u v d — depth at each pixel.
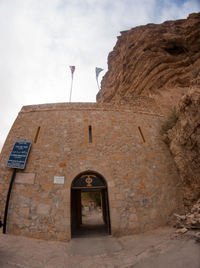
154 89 17.97
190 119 8.05
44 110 10.30
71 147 8.80
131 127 10.20
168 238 5.55
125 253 5.08
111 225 7.28
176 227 6.72
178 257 3.91
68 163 8.35
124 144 9.38
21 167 8.11
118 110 10.73
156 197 8.30
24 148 8.68
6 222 7.14
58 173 8.09
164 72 18.34
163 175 9.05
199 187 7.87
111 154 8.88
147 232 7.21
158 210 8.02
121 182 8.21
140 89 19.19
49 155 8.56
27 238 6.68
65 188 7.72
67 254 5.33
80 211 13.17
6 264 4.30
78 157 8.55
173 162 9.70
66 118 9.88
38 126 9.64
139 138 9.88
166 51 19.62
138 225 7.41
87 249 5.75
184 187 8.80
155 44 19.89
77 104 10.59
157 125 11.10
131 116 10.73
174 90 16.53
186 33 16.86
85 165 8.37
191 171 8.34
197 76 9.19
